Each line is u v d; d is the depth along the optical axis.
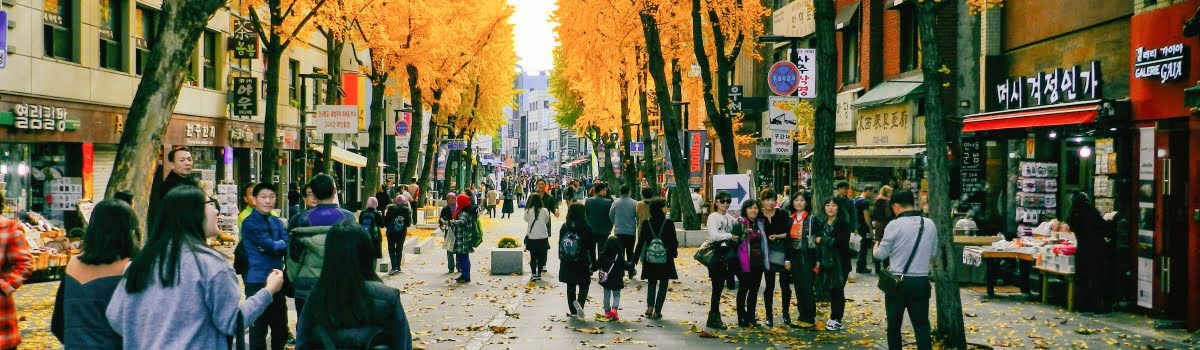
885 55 24.75
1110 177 13.57
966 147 17.92
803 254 11.56
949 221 9.73
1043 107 14.55
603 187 17.78
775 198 11.62
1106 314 12.42
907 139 22.69
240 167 30.09
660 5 23.98
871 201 19.59
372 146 28.67
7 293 6.05
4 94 16.67
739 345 10.38
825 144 13.28
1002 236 15.76
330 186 8.38
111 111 20.89
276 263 8.55
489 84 47.31
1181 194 11.55
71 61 19.33
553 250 25.88
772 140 20.84
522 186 68.69
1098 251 12.45
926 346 8.55
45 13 18.25
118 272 5.01
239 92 27.64
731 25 23.14
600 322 12.23
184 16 10.48
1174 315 11.54
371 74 28.70
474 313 13.02
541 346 10.37
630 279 17.56
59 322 5.13
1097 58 14.54
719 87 22.78
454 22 31.27
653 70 24.48
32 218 16.03
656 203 12.55
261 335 8.53
